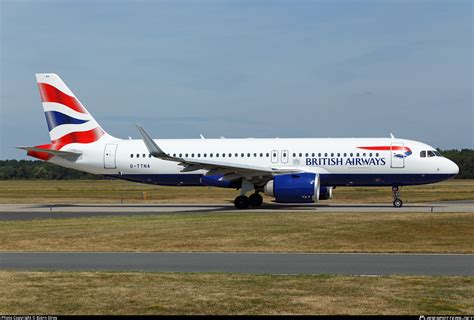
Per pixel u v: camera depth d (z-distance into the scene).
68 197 92.50
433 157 59.22
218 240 34.38
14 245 33.34
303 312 17.91
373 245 32.16
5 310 18.25
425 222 41.59
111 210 60.88
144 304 18.88
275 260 27.80
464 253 29.69
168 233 37.66
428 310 18.05
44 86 67.19
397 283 21.75
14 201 81.38
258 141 63.47
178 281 22.27
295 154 61.22
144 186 145.00
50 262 27.67
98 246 32.75
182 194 100.25
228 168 57.81
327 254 29.52
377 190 105.81
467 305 18.59
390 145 59.75
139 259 28.41
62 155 66.81
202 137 66.31
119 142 66.50
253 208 60.97
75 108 66.81
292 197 56.97
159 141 66.00
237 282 22.05
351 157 60.00
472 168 180.12
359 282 21.97
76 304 18.91
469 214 47.88
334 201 73.19
